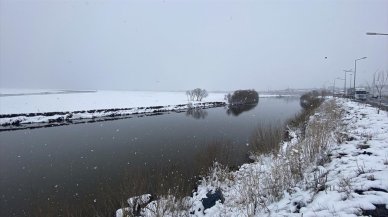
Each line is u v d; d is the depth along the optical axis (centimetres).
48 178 1348
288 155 988
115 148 1923
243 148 1655
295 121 2245
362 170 698
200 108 5425
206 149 1485
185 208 847
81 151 1867
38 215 949
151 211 796
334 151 943
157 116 4003
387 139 1016
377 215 496
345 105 2877
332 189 631
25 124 3123
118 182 1222
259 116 3509
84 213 930
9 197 1130
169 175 1238
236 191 897
